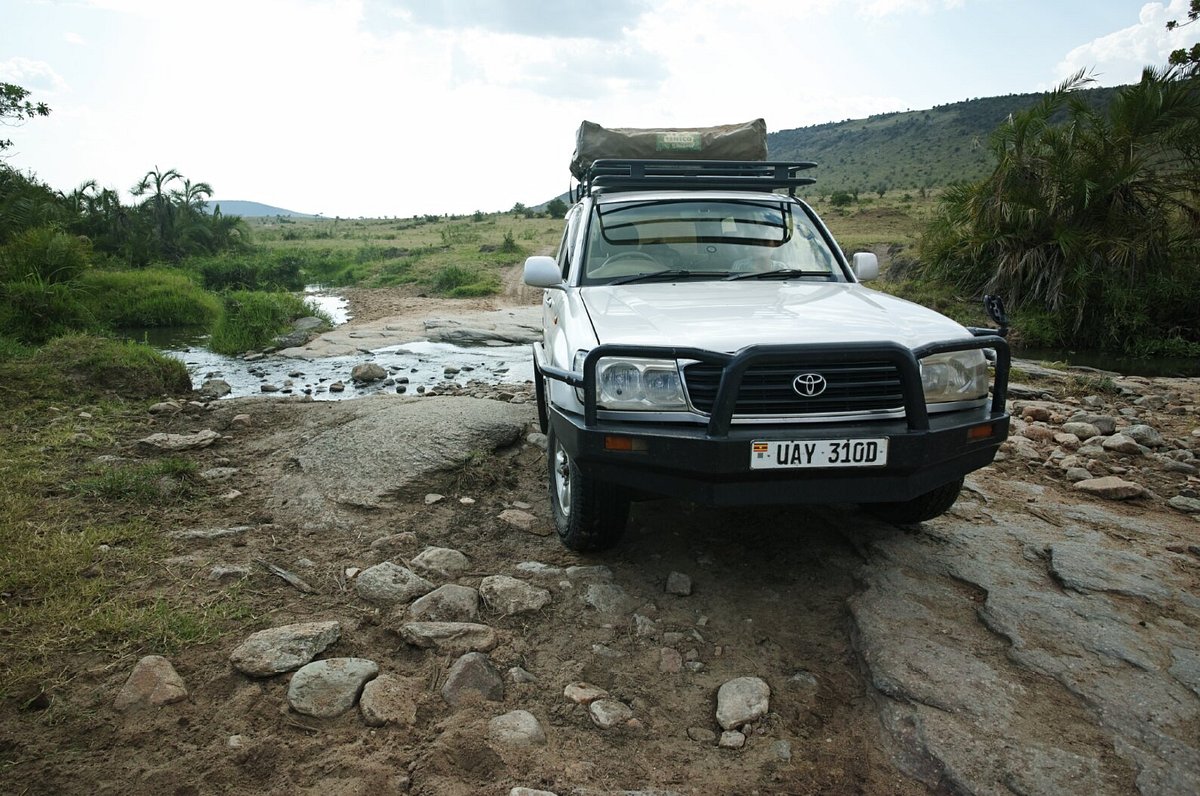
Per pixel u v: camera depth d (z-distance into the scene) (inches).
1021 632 119.9
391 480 188.1
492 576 141.4
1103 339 595.2
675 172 204.7
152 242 1403.8
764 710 105.2
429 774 92.6
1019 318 620.7
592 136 237.3
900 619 124.9
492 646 120.3
